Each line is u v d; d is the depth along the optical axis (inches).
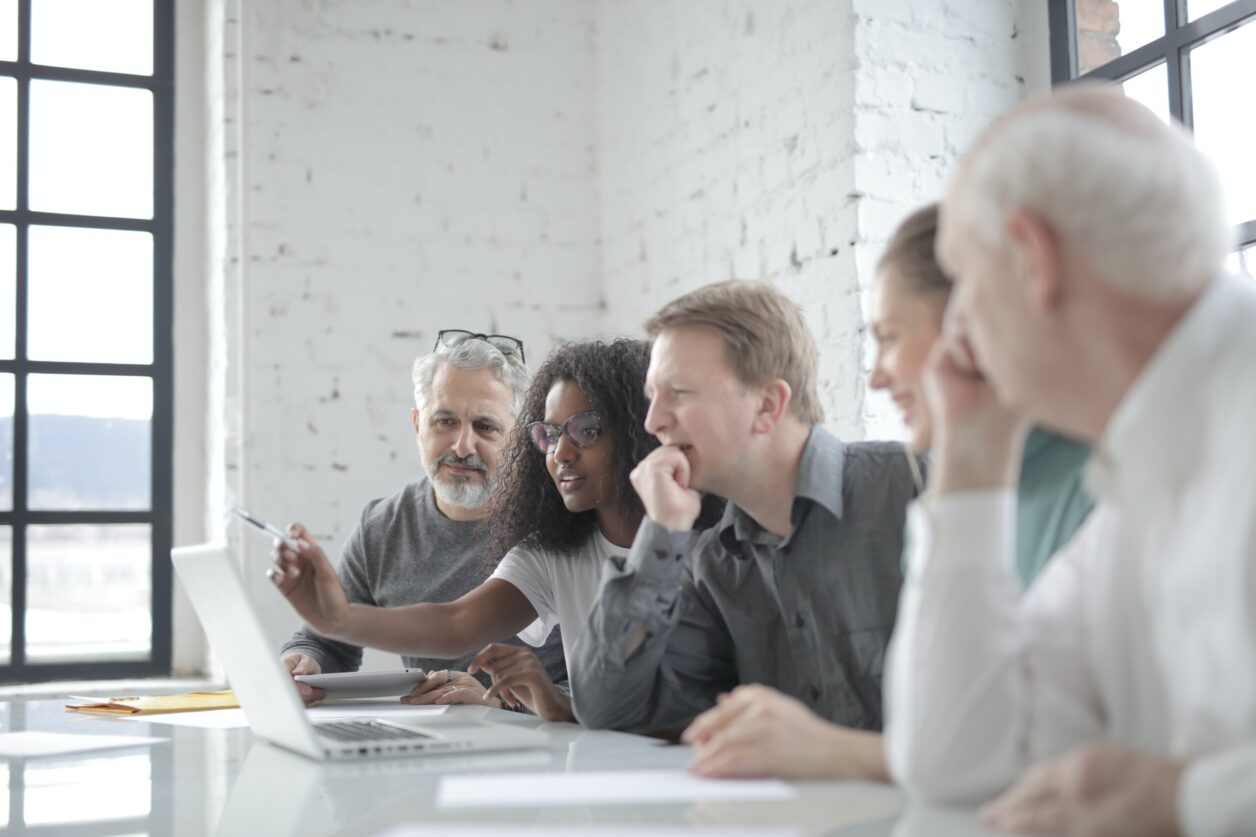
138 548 153.9
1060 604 38.9
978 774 36.9
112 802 46.0
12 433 149.6
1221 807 28.4
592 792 42.3
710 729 46.2
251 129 148.1
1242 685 30.6
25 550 149.2
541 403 83.7
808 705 64.4
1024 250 32.6
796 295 120.2
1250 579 30.3
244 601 54.2
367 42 153.3
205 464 155.7
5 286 150.5
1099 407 34.1
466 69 156.9
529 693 72.4
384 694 79.7
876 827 35.1
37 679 148.3
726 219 132.6
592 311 159.9
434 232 154.3
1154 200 31.7
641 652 63.8
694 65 138.8
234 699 83.2
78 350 153.1
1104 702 37.7
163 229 156.9
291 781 49.1
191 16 159.5
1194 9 98.3
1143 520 34.0
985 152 33.9
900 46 112.9
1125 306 32.4
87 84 155.6
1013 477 38.3
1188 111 99.0
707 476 64.0
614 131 157.5
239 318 146.3
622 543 82.2
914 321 48.6
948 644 37.4
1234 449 31.0
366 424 149.5
